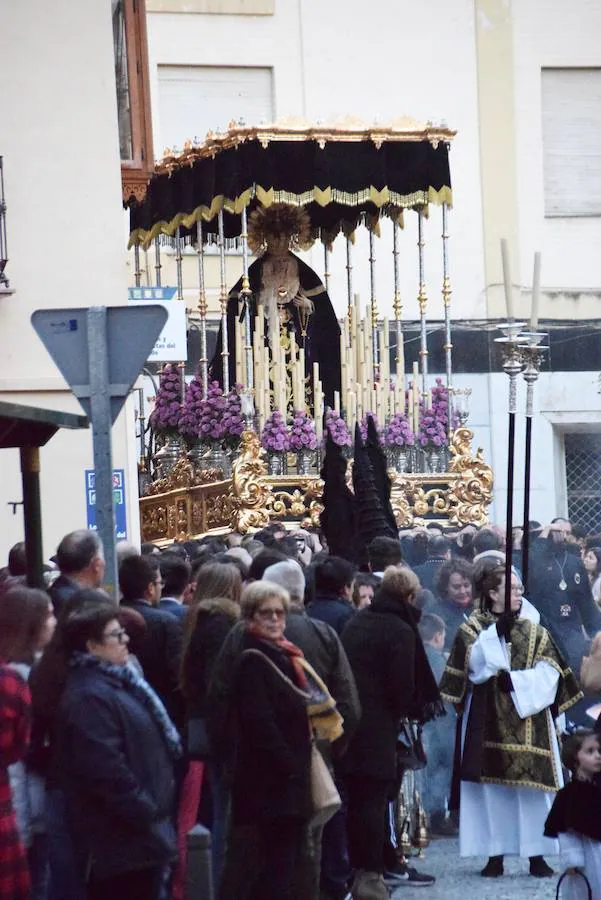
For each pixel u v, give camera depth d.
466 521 31.33
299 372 31.48
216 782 14.66
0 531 25.67
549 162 45.00
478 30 44.53
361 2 43.94
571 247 44.88
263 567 16.50
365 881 16.12
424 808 20.20
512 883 17.66
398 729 16.47
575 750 14.76
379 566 18.41
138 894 12.05
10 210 26.25
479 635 18.25
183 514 31.66
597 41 45.22
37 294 26.34
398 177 31.94
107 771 11.80
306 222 33.91
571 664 22.45
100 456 14.55
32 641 13.03
